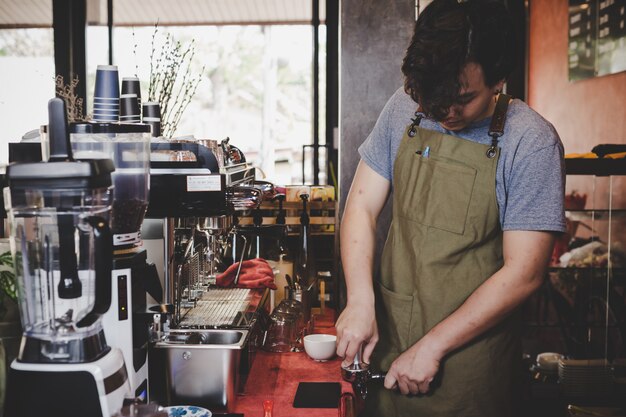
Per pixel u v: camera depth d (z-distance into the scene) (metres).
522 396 1.83
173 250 1.81
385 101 2.98
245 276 2.49
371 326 1.68
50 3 4.35
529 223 1.57
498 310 1.58
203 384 1.66
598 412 3.05
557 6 4.25
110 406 1.23
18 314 1.51
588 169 3.15
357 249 1.79
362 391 1.67
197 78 4.44
